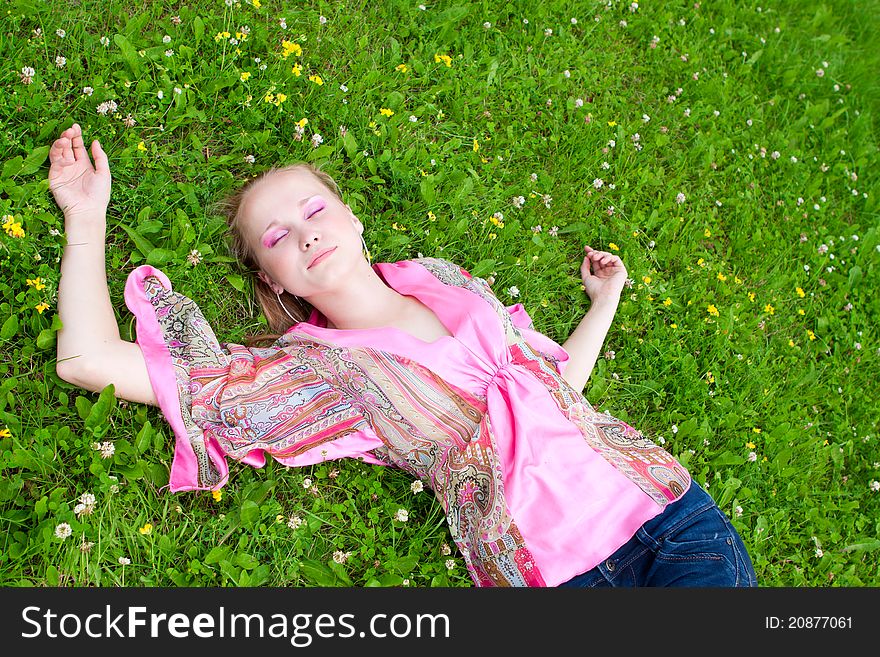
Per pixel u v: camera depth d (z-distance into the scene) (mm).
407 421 2299
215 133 2619
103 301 2166
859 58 4215
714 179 3449
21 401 2160
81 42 2502
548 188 3025
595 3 3492
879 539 2965
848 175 3754
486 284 2578
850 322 3395
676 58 3604
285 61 2689
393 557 2312
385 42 2986
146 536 2131
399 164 2779
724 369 3057
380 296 2434
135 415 2211
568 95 3277
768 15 4078
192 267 2418
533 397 2293
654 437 2863
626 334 2955
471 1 3170
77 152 2322
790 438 2998
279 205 2357
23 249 2182
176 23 2633
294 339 2393
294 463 2250
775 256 3391
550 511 2193
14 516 2035
